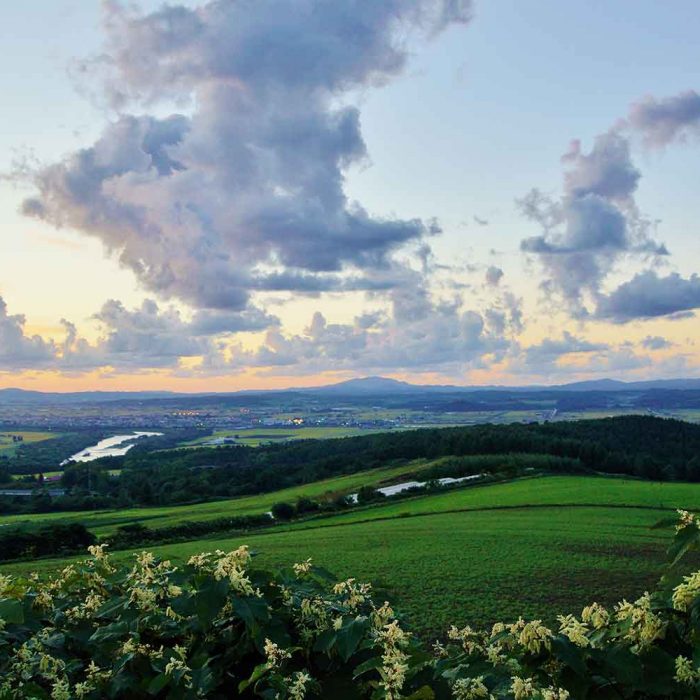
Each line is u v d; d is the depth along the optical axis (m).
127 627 4.75
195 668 4.39
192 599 4.49
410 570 49.47
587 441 137.50
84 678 4.81
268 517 90.50
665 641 4.20
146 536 74.56
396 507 91.50
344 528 74.94
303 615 4.74
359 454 151.12
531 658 4.21
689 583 4.23
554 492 92.44
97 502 114.00
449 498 94.44
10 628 4.89
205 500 120.56
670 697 3.86
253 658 4.60
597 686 3.96
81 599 5.59
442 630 32.97
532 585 43.75
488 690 4.16
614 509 79.31
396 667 3.98
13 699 4.26
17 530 61.91
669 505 81.31
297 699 4.04
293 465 150.00
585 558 52.44
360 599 5.06
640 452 136.50
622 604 4.35
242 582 4.52
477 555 54.91
